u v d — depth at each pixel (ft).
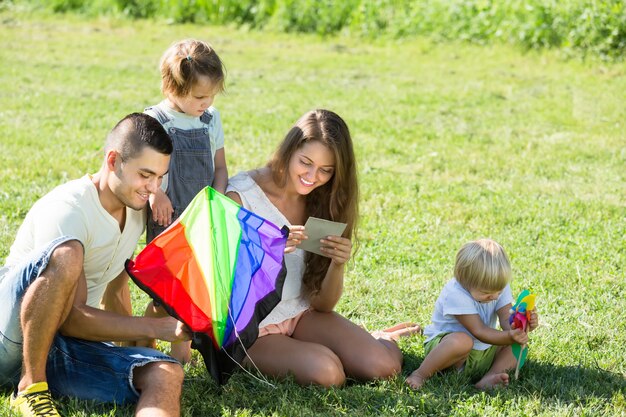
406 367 14.70
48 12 67.56
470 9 56.95
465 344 13.96
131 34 60.59
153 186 12.50
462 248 14.51
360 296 17.72
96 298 13.38
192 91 15.64
